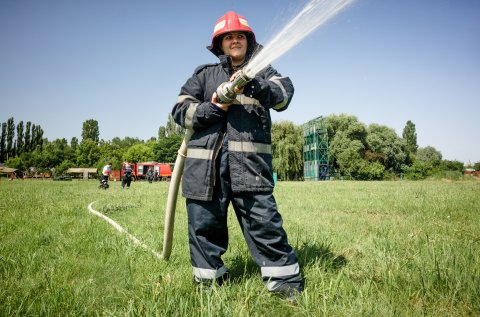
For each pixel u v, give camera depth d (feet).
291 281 7.93
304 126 198.39
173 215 9.86
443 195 34.35
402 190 45.75
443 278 8.16
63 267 10.00
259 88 7.52
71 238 14.05
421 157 368.48
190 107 8.21
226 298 7.29
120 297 7.86
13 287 8.51
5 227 16.78
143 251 11.87
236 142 7.90
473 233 14.33
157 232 15.64
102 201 33.50
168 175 188.75
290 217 20.62
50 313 7.14
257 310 6.96
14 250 12.10
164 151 299.99
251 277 8.86
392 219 19.17
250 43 8.87
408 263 9.39
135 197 39.55
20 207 26.86
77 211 24.03
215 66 8.83
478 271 8.72
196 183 8.13
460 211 21.39
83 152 312.09
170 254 10.72
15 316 7.03
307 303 7.22
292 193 43.75
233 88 7.36
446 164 225.56
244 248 11.96
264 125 8.20
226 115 8.13
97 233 14.98
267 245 7.91
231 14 8.55
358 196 36.01
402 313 6.75
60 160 304.91
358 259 10.64
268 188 7.97
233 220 18.78
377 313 6.72
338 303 7.41
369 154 219.20
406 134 375.04
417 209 23.61
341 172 212.23
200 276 8.30
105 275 9.48
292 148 189.88
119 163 201.77
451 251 10.21
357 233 14.97
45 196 40.47
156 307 6.81
